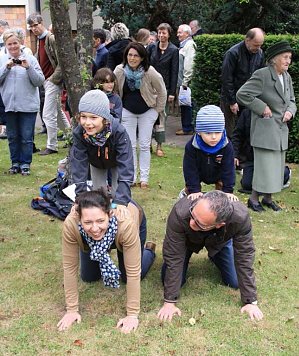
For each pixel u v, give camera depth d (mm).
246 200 5734
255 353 3057
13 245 4512
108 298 3641
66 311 3488
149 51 7988
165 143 8484
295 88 6984
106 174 4234
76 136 3686
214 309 3494
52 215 5191
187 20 12227
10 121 6441
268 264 4176
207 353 3057
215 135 3727
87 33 5270
